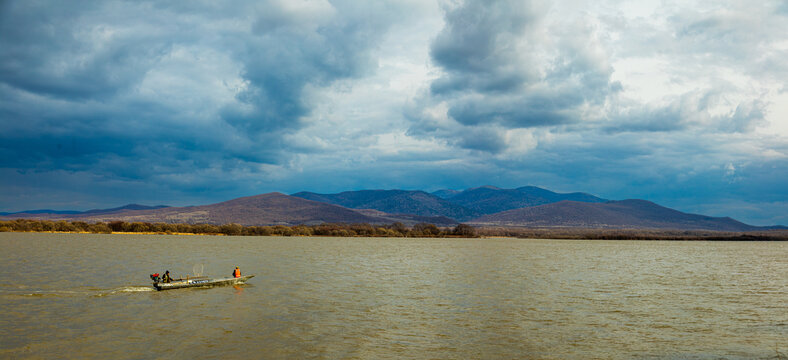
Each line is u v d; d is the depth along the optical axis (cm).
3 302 4084
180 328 3272
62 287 4878
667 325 3512
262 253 10088
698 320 3691
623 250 14362
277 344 2911
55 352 2717
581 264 8550
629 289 5278
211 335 3100
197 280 5088
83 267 6612
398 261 8688
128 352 2728
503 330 3297
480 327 3375
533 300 4466
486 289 5131
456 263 8412
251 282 5462
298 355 2706
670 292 5097
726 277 6656
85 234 19250
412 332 3219
